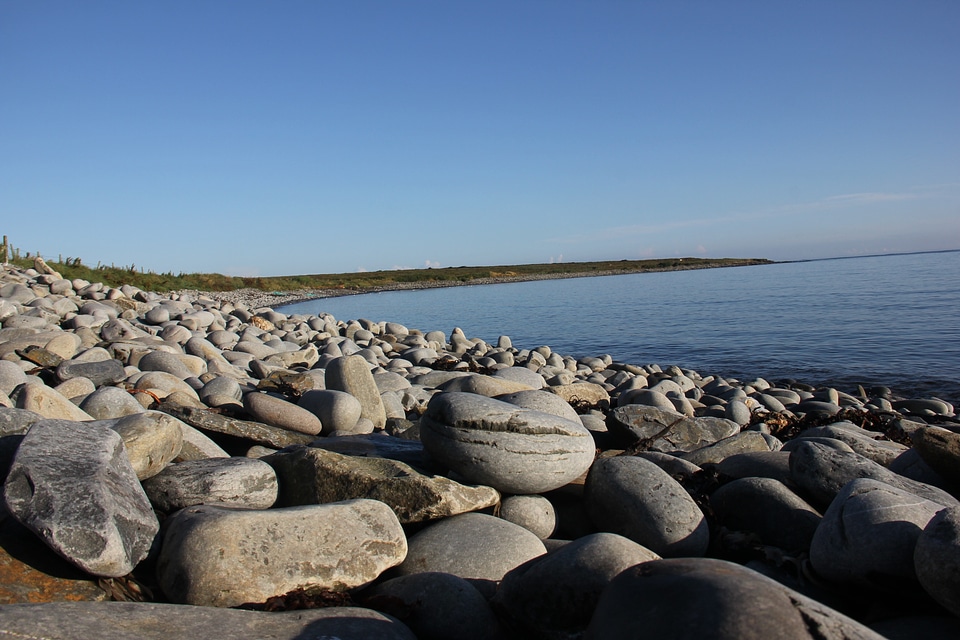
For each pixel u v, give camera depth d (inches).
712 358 759.7
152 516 145.6
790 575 155.3
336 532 143.9
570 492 195.0
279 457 187.9
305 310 1566.2
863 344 796.6
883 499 145.8
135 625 111.6
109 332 445.4
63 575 129.6
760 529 177.5
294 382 334.6
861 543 139.0
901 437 303.9
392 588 142.1
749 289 1859.0
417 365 560.1
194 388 334.3
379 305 1761.8
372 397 299.4
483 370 532.4
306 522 143.0
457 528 162.2
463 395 188.2
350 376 296.0
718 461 240.7
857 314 1092.5
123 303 644.7
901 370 645.9
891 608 137.8
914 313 1063.6
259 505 171.5
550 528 179.9
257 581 132.8
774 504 177.8
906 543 136.4
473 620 133.9
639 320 1195.9
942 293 1406.3
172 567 135.0
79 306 585.6
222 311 812.6
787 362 712.4
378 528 149.3
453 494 168.6
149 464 167.5
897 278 2063.2
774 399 457.7
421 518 166.4
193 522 140.3
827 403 445.1
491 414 178.5
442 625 133.3
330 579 138.4
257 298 1781.5
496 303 1766.7
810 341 839.7
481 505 173.0
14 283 581.9
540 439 177.3
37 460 138.7
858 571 138.8
